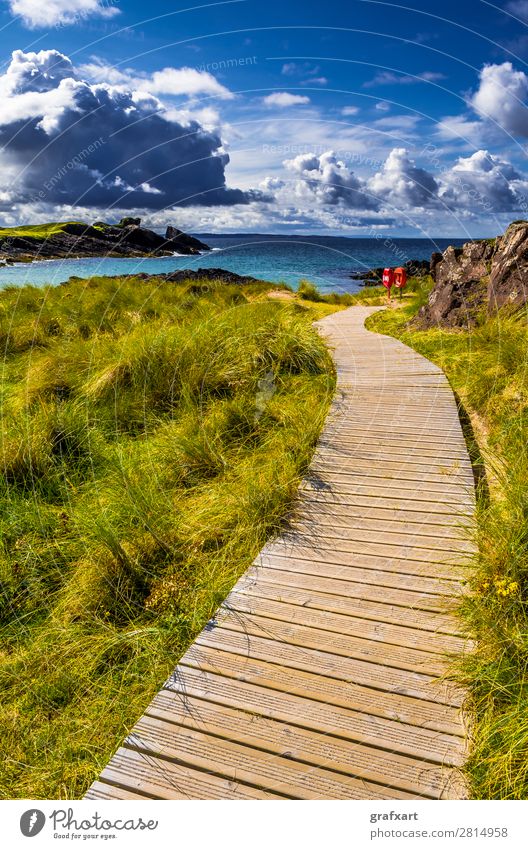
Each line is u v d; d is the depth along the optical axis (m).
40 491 4.30
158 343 6.55
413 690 2.27
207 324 7.28
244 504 3.75
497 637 2.45
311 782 1.92
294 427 5.09
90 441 4.95
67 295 12.09
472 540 3.17
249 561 3.30
